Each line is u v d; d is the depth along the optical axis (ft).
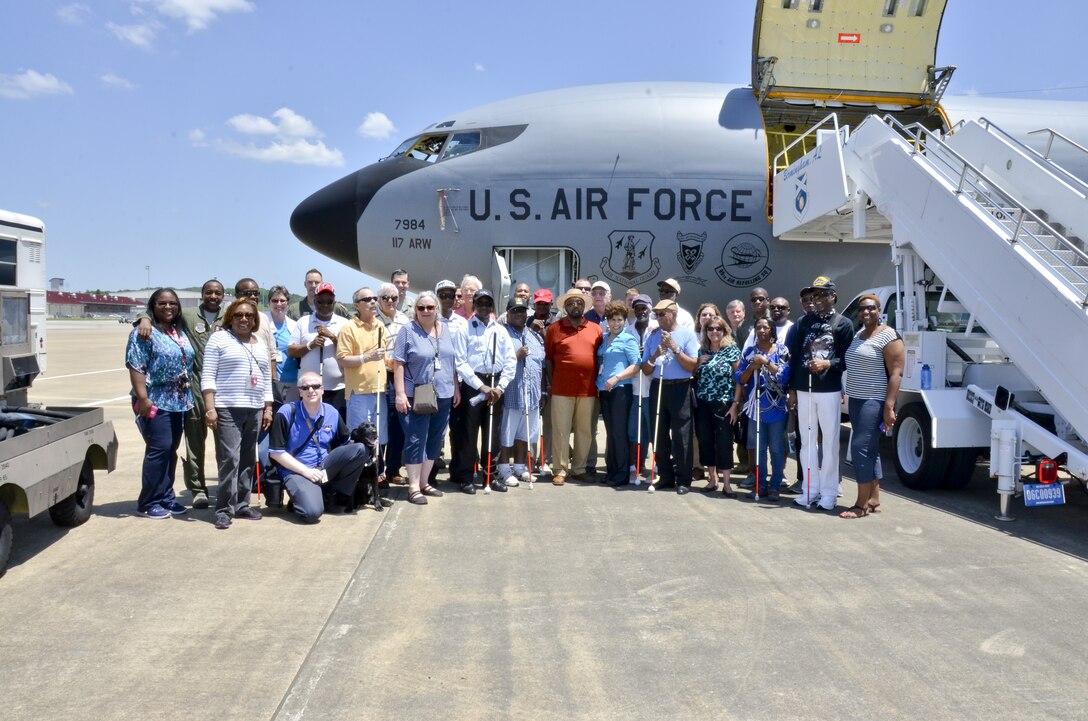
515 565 16.74
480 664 12.00
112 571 16.03
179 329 20.38
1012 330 21.81
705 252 37.11
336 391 23.59
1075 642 13.01
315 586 15.26
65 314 377.91
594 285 26.48
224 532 19.03
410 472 22.12
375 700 10.83
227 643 12.62
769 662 12.16
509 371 23.58
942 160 26.16
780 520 20.84
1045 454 20.59
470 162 36.94
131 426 37.52
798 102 39.52
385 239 37.40
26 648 12.37
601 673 11.74
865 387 21.08
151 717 10.30
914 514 21.70
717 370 23.79
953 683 11.50
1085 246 24.21
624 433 24.84
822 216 31.86
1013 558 17.63
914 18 38.75
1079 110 42.60
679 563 17.01
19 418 18.86
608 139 36.86
